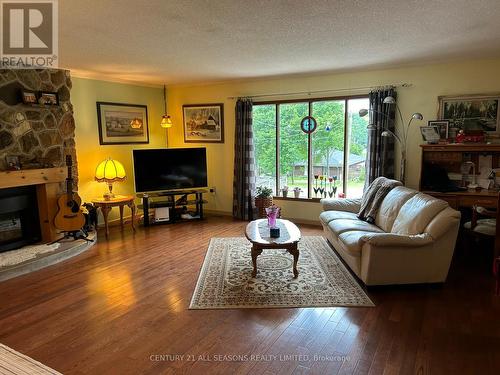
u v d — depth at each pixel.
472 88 4.47
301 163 5.87
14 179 4.04
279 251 4.35
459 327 2.61
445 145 4.35
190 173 6.02
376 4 2.51
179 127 6.68
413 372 2.11
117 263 4.00
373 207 4.21
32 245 4.31
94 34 3.12
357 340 2.45
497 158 4.39
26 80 4.29
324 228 4.77
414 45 3.67
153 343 2.44
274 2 2.44
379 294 3.17
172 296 3.16
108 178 5.26
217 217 6.37
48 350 2.37
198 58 4.19
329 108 5.50
